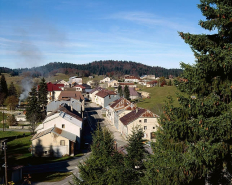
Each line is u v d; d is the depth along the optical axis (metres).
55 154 45.00
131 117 58.34
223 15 13.05
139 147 22.27
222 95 15.08
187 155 14.77
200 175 15.54
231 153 14.18
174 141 16.31
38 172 37.00
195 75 14.75
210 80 14.88
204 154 13.65
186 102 14.63
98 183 19.80
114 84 173.50
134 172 20.52
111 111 75.81
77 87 142.00
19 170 33.69
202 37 14.59
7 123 70.25
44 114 77.06
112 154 22.77
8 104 90.62
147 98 109.75
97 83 186.75
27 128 67.56
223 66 13.15
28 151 47.66
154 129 55.91
